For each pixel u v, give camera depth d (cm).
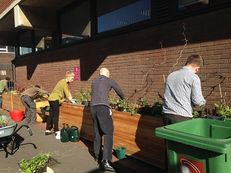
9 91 1491
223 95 605
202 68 642
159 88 750
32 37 1527
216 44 615
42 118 1096
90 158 669
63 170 604
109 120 606
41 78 1402
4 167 636
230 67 593
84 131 806
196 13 649
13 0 1223
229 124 403
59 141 816
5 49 2586
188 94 463
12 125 709
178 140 353
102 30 984
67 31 1187
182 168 360
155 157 590
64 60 1186
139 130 621
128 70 850
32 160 589
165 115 482
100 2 990
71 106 857
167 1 721
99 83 616
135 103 725
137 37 811
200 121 421
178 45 695
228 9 589
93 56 1001
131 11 860
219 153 324
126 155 657
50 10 1225
